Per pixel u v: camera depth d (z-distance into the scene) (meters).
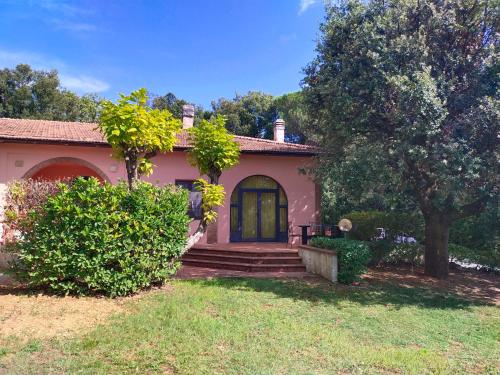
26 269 7.74
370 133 10.89
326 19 10.79
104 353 4.85
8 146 14.35
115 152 8.90
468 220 14.16
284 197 17.00
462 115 8.79
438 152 8.30
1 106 31.42
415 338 6.19
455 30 9.50
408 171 10.62
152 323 6.02
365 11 9.91
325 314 7.29
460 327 6.93
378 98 9.64
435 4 9.60
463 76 9.29
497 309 8.48
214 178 10.27
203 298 7.80
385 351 5.45
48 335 5.42
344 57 10.02
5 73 32.16
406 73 9.04
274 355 5.00
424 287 10.38
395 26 9.50
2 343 5.07
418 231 14.01
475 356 5.48
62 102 33.31
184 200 8.98
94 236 7.44
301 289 9.27
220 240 16.05
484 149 8.68
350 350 5.36
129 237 7.80
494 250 13.50
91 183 7.77
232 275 10.92
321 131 12.02
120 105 8.07
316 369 4.65
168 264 8.69
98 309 6.80
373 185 9.96
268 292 8.79
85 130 16.48
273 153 16.05
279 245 15.10
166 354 4.86
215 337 5.52
